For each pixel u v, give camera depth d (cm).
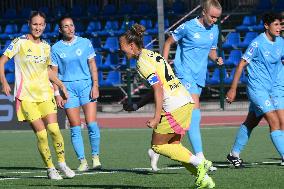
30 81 2014
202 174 1641
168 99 1641
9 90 2011
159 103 1611
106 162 2531
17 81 2016
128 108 1703
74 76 2317
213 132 3781
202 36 2188
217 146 3062
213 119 4506
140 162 2505
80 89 2311
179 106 1641
